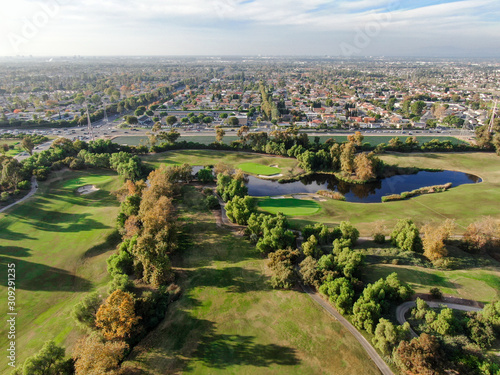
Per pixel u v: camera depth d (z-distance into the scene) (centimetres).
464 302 5659
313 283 6181
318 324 5453
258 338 5253
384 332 4781
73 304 6241
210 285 6594
